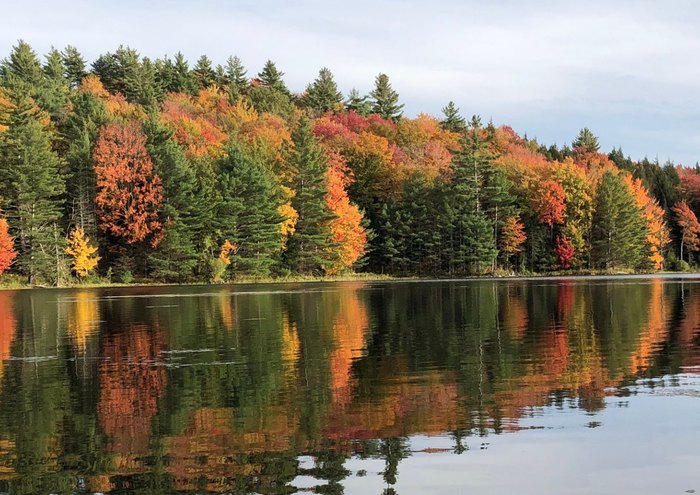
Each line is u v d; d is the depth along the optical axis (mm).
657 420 12078
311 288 59500
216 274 73812
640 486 9117
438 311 33469
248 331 25969
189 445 11062
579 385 15117
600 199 97062
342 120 139250
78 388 15672
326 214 83938
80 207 74875
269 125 120125
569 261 93750
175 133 93312
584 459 10141
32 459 10477
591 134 160375
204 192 74875
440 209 90562
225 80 162375
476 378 16047
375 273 91188
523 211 94938
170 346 22266
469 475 9562
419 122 135875
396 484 9266
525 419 12297
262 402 13922
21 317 33469
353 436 11422
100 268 76250
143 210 73438
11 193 70312
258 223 77812
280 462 10180
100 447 11031
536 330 25078
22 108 71500
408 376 16422
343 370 17359
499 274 90500
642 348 20234
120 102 115500
